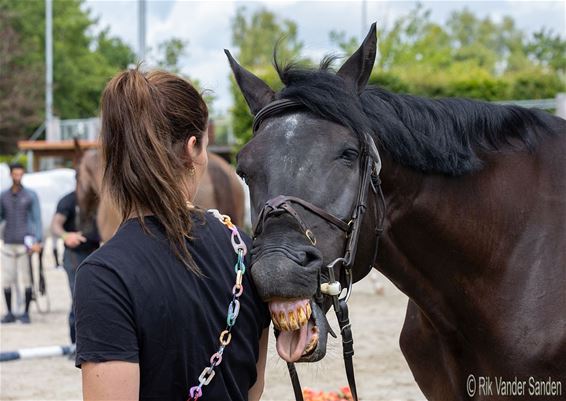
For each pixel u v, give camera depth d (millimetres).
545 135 2871
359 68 2605
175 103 1793
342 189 2348
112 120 1765
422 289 2832
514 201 2744
